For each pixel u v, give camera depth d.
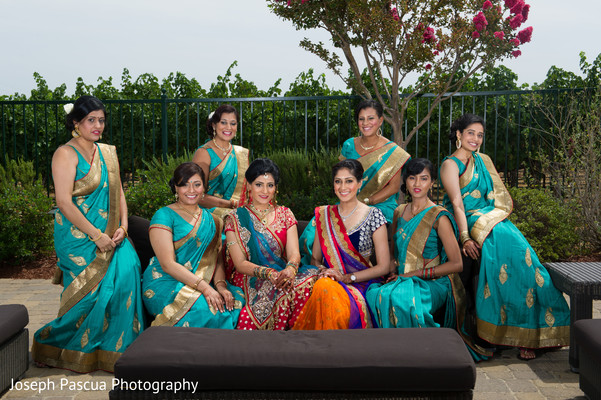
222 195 5.00
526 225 6.51
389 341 2.85
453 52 7.64
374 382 2.62
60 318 3.95
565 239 6.55
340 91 9.24
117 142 10.12
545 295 4.08
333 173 3.99
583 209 7.08
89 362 3.88
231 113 4.87
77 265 3.97
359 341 2.86
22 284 6.37
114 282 3.97
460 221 4.27
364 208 4.03
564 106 7.80
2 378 3.47
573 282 3.75
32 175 8.45
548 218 6.66
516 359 4.12
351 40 7.82
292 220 3.99
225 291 3.88
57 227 4.04
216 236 4.06
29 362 4.08
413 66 7.74
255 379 2.64
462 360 2.63
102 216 4.05
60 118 10.30
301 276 3.84
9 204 6.90
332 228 4.00
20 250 6.86
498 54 7.50
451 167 4.38
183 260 3.92
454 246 3.97
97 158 4.08
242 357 2.69
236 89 10.41
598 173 7.22
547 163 7.62
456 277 4.12
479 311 4.13
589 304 3.75
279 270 3.92
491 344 4.23
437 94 7.83
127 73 10.43
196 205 4.04
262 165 3.93
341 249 3.98
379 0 7.35
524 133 8.42
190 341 2.86
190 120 10.01
